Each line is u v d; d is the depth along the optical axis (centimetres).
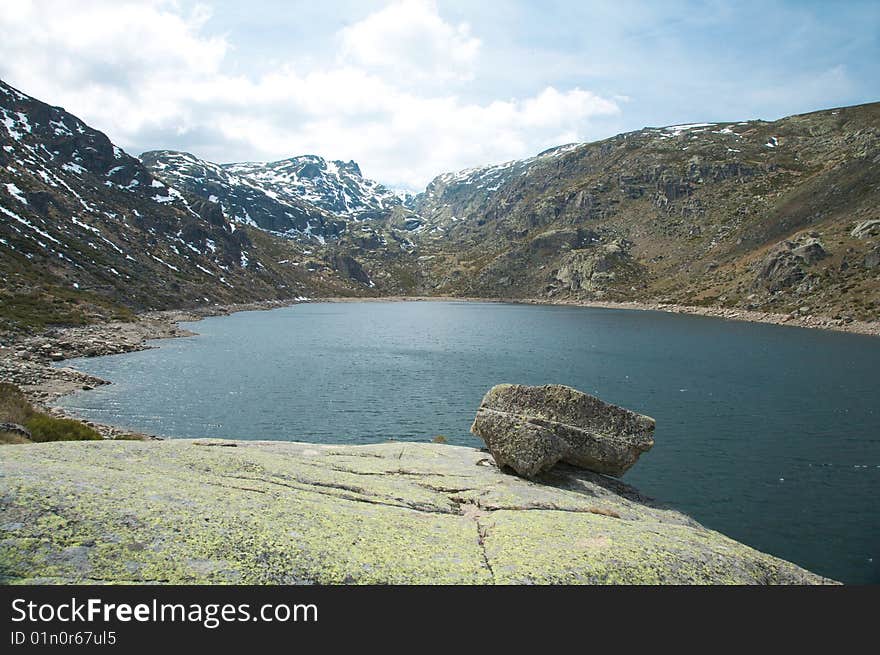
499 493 1550
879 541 2434
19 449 1345
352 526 1118
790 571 1283
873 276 14038
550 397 1900
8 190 16050
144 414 4756
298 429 4434
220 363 7906
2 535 859
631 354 8931
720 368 7394
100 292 13538
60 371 6038
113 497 1030
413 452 2052
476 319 17738
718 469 3400
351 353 9250
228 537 966
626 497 1742
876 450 3781
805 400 5400
